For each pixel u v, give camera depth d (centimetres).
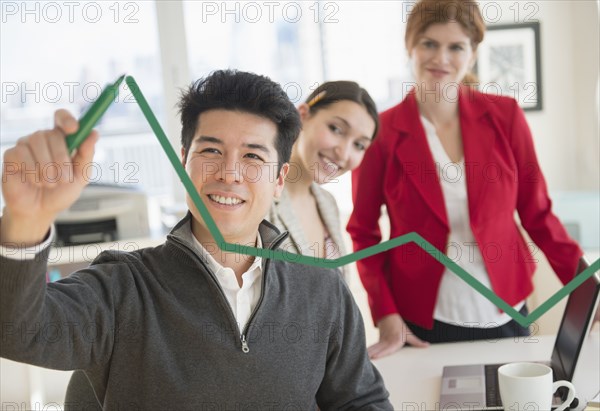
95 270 105
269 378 110
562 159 318
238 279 112
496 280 190
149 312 105
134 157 361
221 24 347
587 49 306
